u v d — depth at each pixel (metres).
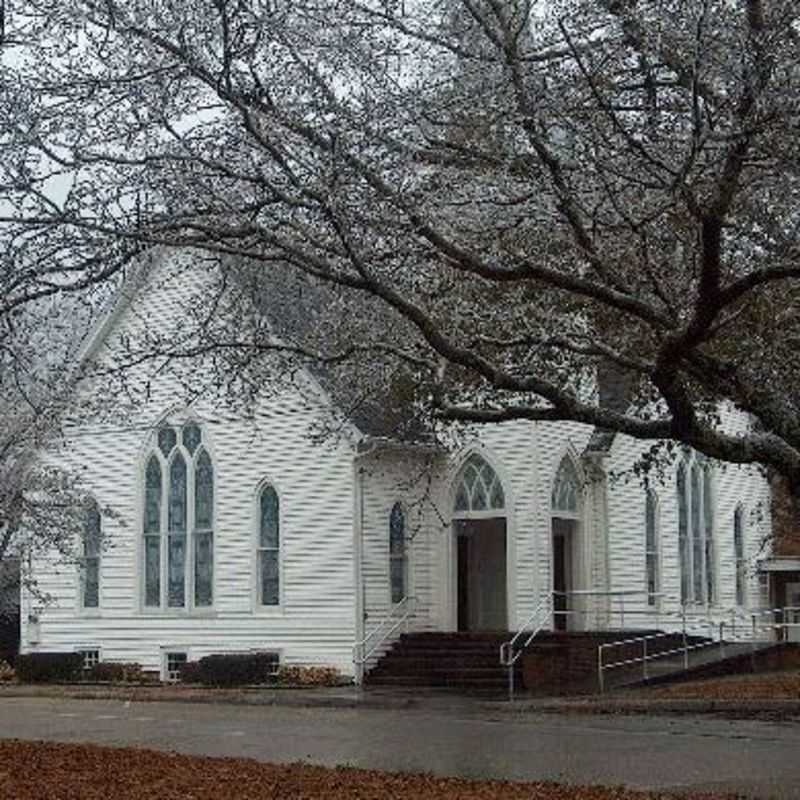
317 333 14.51
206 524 33.81
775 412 11.84
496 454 32.25
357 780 14.36
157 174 12.07
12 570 35.53
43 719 24.11
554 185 11.78
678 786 14.20
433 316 12.82
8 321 13.03
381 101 11.90
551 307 14.23
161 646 34.03
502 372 12.02
